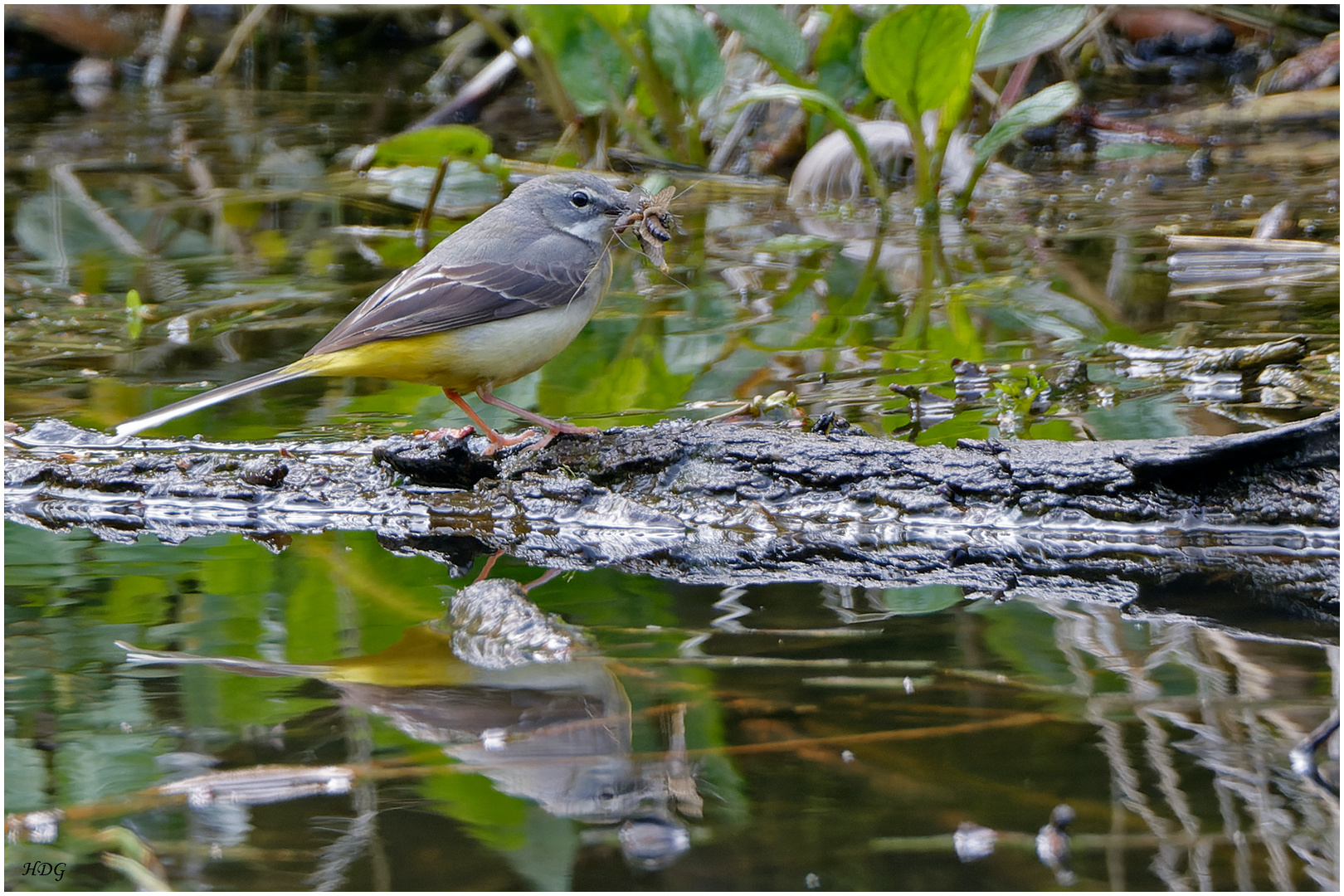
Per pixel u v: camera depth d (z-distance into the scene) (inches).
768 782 221.3
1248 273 612.1
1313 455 360.5
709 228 770.8
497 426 451.2
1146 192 805.2
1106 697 250.2
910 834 204.5
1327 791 211.5
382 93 1176.8
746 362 516.1
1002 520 370.3
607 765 228.8
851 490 383.9
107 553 362.6
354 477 411.5
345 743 238.1
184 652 281.7
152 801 217.8
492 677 267.1
